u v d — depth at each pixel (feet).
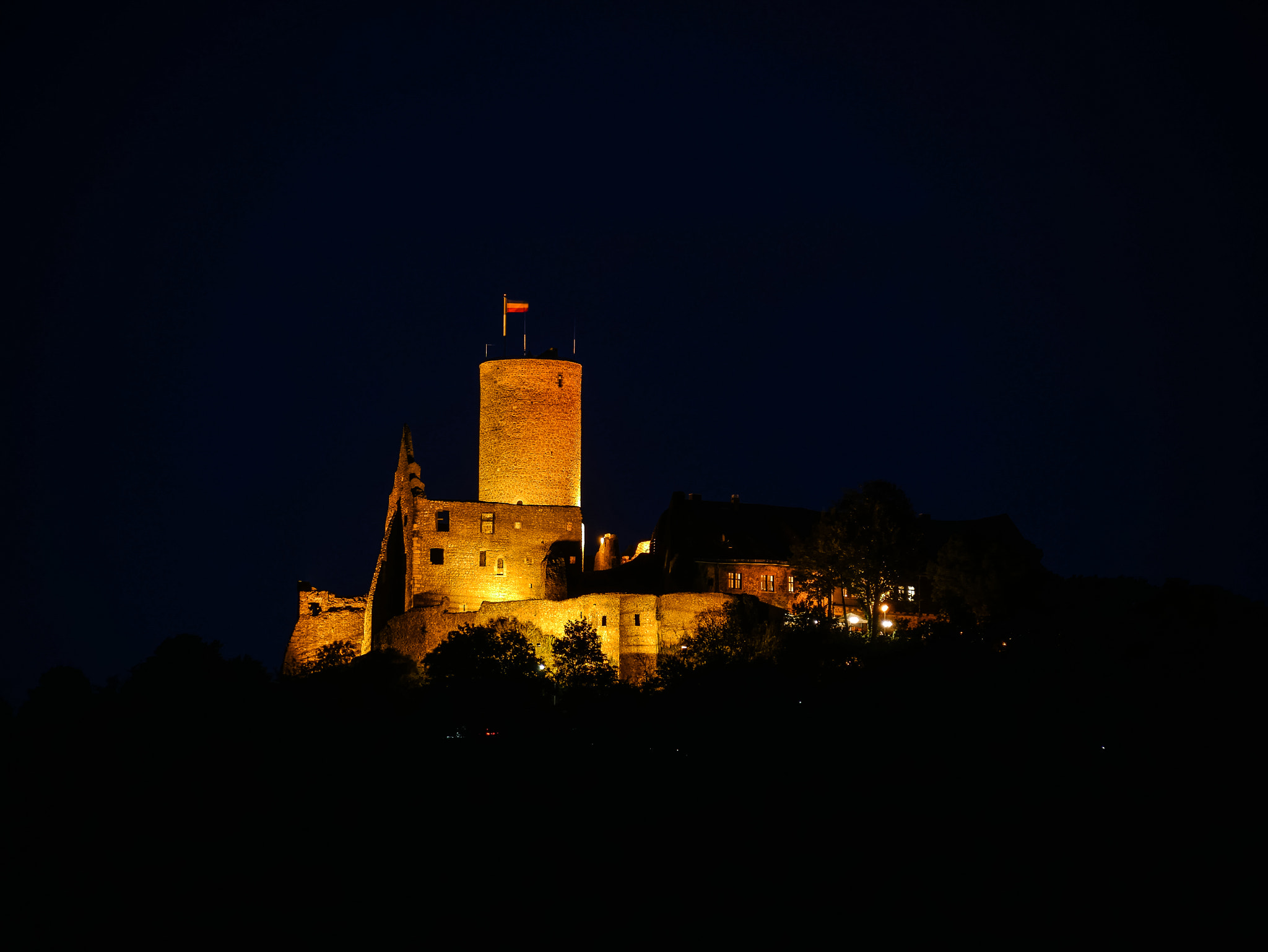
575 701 424.05
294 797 366.84
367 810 371.35
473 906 350.23
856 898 352.90
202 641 378.94
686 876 360.69
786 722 410.72
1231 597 436.76
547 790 386.73
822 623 460.14
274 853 354.95
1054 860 366.63
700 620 473.67
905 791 390.42
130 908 339.77
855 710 411.54
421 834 367.66
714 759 402.93
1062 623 427.74
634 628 472.44
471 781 386.73
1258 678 406.00
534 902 351.25
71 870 342.64
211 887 345.92
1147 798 384.27
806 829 376.48
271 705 377.91
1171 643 414.00
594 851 366.22
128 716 360.48
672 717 411.13
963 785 391.45
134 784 353.51
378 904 347.36
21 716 358.23
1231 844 368.07
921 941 343.87
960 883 360.48
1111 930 345.92
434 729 402.11
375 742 387.75
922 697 411.34
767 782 394.11
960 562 473.67
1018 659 416.46
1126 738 399.44
